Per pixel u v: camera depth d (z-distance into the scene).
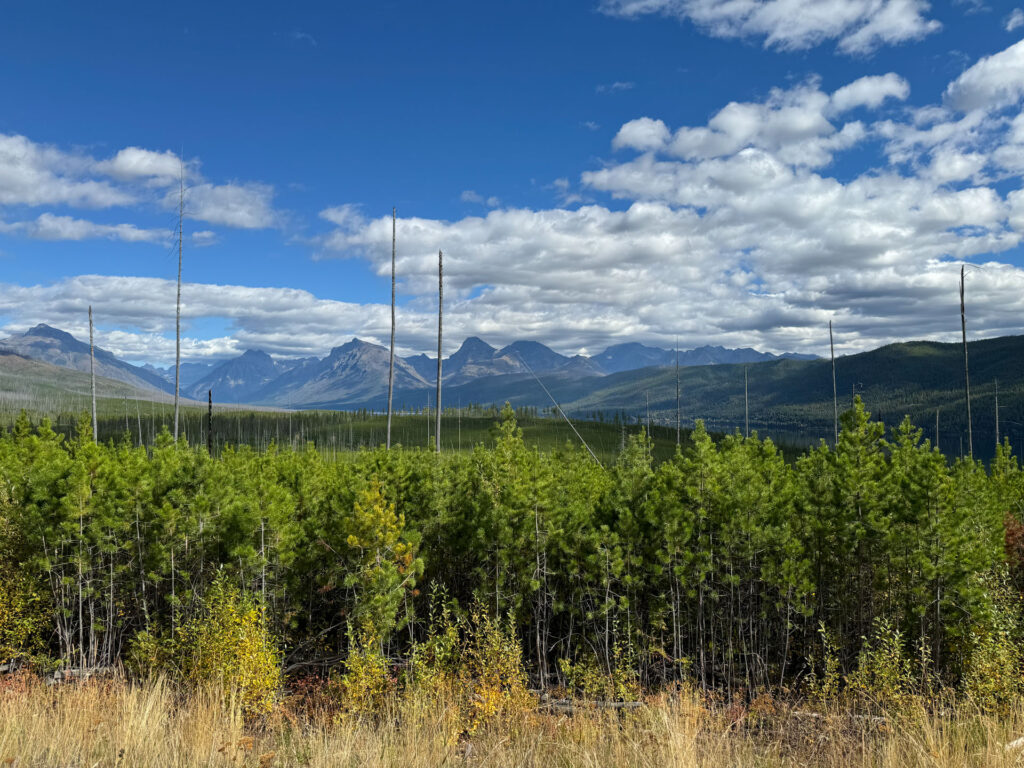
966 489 24.03
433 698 17.06
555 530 22.92
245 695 16.61
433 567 25.02
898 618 21.69
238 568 21.66
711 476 22.88
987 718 13.52
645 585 23.69
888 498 22.08
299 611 24.38
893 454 24.25
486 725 16.39
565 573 23.97
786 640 22.95
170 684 18.39
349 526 20.34
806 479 25.12
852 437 23.52
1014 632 17.66
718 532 22.70
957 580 19.70
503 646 19.27
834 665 19.62
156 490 22.62
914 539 20.91
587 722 16.02
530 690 20.34
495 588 22.97
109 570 22.28
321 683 21.98
